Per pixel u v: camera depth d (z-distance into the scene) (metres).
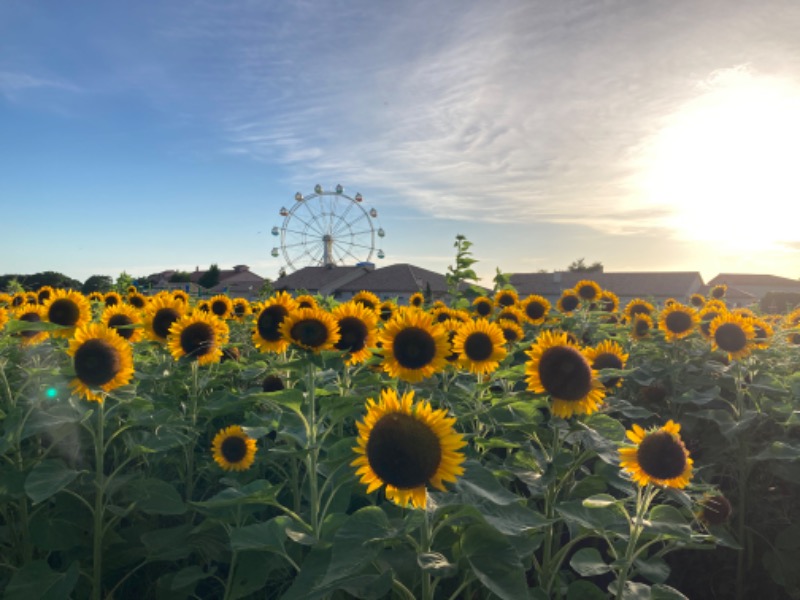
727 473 2.18
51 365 2.05
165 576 1.42
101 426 1.42
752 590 1.88
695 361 2.96
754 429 2.12
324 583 0.87
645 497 1.23
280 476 1.78
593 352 1.95
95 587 1.37
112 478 1.44
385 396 1.00
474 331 1.76
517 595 0.91
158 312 2.03
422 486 0.94
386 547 1.11
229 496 1.22
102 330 1.47
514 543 1.05
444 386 1.90
